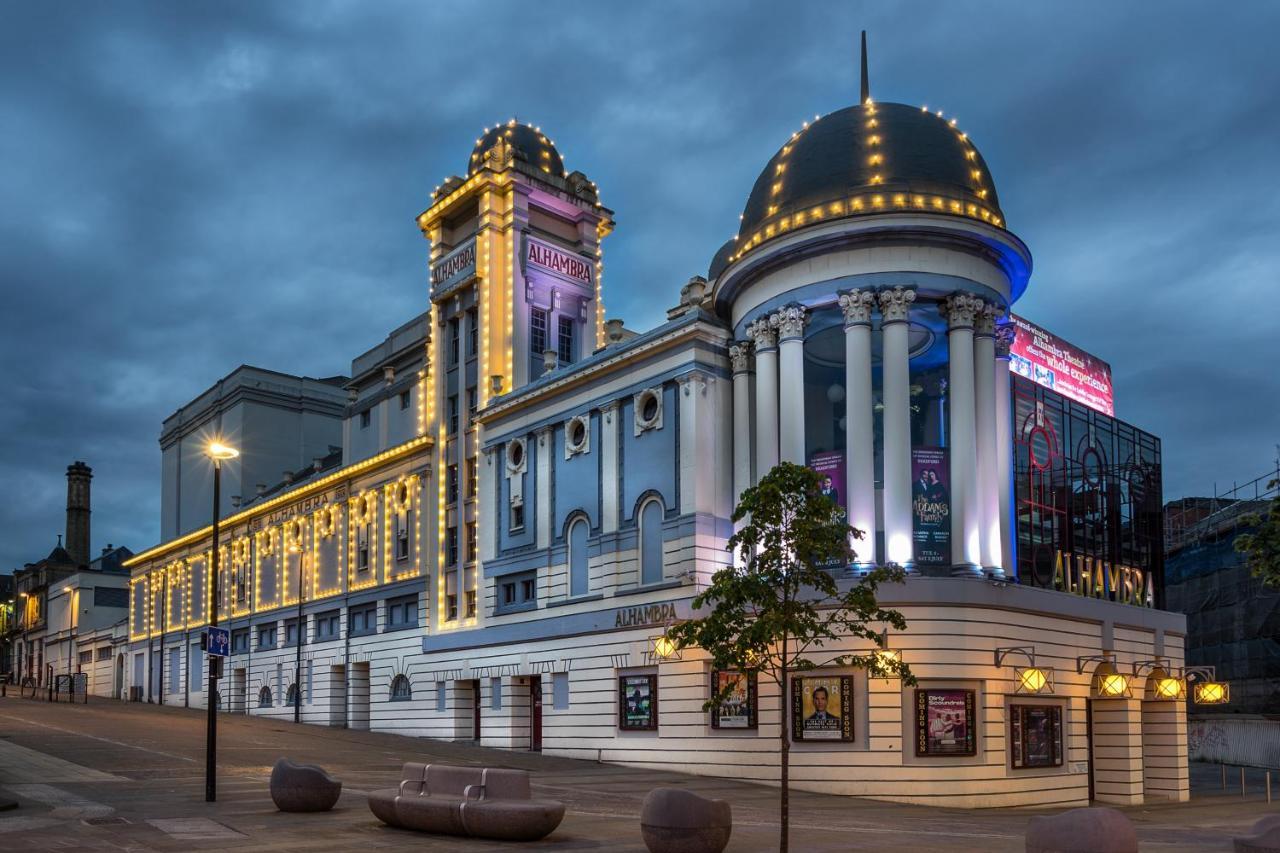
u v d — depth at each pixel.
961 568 36.84
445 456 56.84
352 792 28.81
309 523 68.44
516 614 49.47
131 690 90.12
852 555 21.39
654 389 43.50
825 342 42.72
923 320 40.47
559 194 57.59
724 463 42.06
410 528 58.66
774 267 40.06
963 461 37.62
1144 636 45.56
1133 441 50.62
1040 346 50.16
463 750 47.00
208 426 90.50
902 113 41.38
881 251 38.22
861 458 37.12
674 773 39.00
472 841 20.17
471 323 56.41
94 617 113.31
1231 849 21.64
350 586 62.94
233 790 28.11
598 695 43.75
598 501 45.66
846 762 34.47
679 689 40.06
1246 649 64.31
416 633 56.50
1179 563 74.69
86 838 19.78
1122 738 42.59
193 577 84.75
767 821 25.64
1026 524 41.94
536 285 56.00
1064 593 40.06
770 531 20.17
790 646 35.78
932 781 33.88
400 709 57.00
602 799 29.69
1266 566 25.31
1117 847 14.88
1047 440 44.12
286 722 62.28
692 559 40.50
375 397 65.00
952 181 39.59
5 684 99.81
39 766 33.25
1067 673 39.81
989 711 35.28
